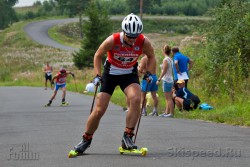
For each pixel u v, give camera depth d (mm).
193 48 31109
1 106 27219
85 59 63375
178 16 165500
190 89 25328
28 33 122500
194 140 11938
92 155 10188
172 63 19297
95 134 13578
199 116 17875
